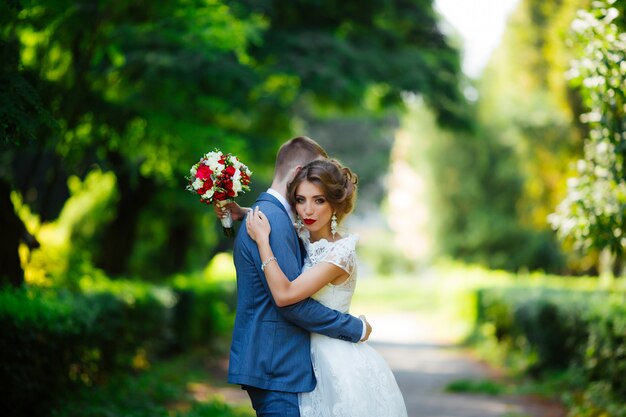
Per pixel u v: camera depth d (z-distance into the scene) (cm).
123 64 1139
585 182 777
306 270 429
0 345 652
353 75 1528
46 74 927
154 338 1249
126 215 1529
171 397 974
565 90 1578
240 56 1255
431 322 2770
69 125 953
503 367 1459
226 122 1620
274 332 427
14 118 552
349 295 446
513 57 2144
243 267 435
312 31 1552
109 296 1010
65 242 1480
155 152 1207
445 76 1823
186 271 1923
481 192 3020
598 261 1897
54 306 783
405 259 5281
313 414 426
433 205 3177
